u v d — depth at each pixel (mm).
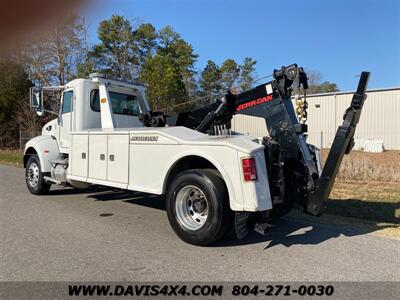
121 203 8148
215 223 4969
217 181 5035
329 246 5219
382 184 11102
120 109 8398
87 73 29375
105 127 8109
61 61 27734
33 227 6105
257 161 4891
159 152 5754
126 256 4719
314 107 34031
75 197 8859
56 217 6812
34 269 4246
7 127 32812
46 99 9992
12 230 5910
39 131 28312
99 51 33938
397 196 9055
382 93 30922
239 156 4867
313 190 5504
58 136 8945
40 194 9117
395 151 28469
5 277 4020
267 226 5098
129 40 36656
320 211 5469
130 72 35688
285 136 5699
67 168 8094
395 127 30438
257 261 4586
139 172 6062
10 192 9586
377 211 7418
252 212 5164
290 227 6262
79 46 28953
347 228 6195
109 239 5457
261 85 5883
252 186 4785
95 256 4703
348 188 10336
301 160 5609
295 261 4594
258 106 5906
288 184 5793
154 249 5012
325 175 5371
